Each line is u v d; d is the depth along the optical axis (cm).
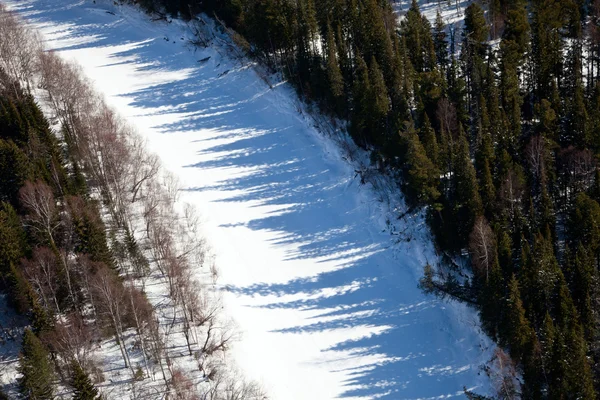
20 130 8681
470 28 9944
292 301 8150
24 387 6316
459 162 7881
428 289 7994
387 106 9031
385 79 9450
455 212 8019
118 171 8600
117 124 9931
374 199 9069
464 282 7938
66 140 9188
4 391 6600
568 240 7806
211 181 9744
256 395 6900
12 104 8738
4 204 7481
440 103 8769
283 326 7869
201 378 6950
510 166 8044
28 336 6278
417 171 7950
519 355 6862
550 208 7756
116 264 7694
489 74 8906
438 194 8012
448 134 8594
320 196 9394
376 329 7806
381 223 8844
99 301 7100
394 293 8156
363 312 8000
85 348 6838
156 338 7038
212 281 8119
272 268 8525
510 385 6819
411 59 9738
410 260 8406
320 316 7988
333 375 7394
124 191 8744
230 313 7825
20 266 7181
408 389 7225
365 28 9812
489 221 7844
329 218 9119
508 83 9069
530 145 8388
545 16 9669
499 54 9631
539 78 9400
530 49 9675
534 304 7062
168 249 7756
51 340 6631
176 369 6950
